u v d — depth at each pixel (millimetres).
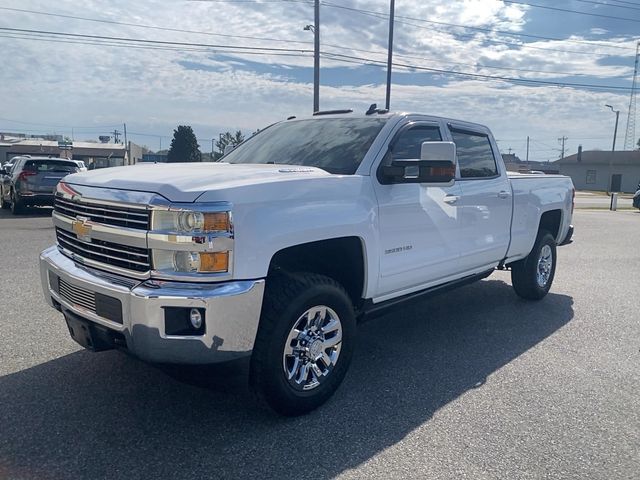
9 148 66875
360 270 4094
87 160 69250
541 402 3936
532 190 6348
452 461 3143
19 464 3002
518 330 5656
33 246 9867
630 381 4348
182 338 3111
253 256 3223
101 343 3555
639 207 26250
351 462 3113
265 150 4871
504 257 5973
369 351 4965
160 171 3711
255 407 3758
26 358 4484
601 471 3066
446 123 5117
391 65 22609
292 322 3477
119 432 3373
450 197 4883
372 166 4180
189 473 2959
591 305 6734
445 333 5520
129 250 3311
